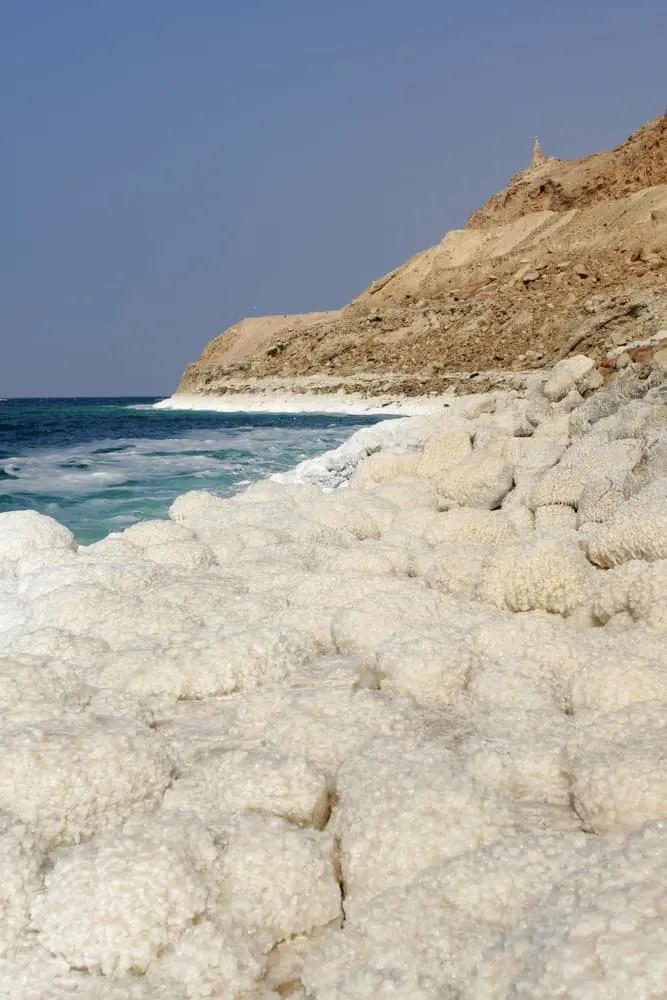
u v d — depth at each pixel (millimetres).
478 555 5074
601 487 6293
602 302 56531
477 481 7406
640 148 82938
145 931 2053
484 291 69875
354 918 2152
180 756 3045
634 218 69375
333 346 71125
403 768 2537
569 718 3100
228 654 3654
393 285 81688
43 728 2842
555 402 11023
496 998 1735
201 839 2291
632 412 7684
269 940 2160
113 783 2660
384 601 4195
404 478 8188
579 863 2090
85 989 1971
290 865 2258
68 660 3959
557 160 103188
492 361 58406
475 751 2779
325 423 41781
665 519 4742
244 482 13727
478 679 3479
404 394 59562
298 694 3309
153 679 3607
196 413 63062
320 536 6301
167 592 4734
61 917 2064
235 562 5613
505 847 2186
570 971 1607
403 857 2266
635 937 1625
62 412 63906
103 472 15414
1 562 5938
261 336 91938
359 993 1856
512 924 1998
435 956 1949
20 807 2562
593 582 4523
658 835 1986
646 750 2475
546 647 3713
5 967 2004
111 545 6012
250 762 2717
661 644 3549
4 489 12906
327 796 2656
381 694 3301
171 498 11836
